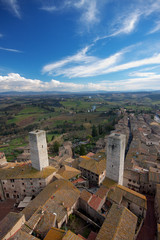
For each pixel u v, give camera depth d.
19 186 48.34
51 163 72.75
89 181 56.03
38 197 40.03
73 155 97.06
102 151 73.25
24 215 33.69
